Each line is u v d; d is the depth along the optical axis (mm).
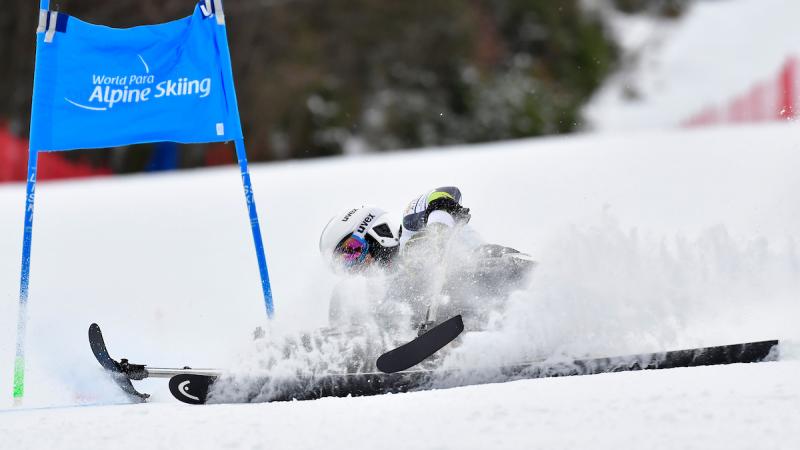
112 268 31391
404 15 128500
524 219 33594
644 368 15641
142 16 113312
